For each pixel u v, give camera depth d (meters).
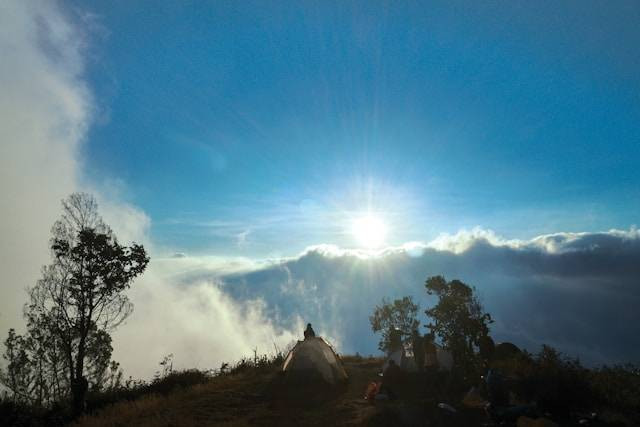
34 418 21.33
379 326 22.78
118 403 19.73
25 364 28.17
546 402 12.07
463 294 16.47
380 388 15.12
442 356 16.78
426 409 12.84
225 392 17.66
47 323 28.89
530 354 15.35
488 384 12.27
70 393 26.19
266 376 20.03
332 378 17.64
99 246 29.48
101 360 29.45
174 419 14.31
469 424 11.52
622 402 12.15
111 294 30.05
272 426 12.96
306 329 21.05
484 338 15.73
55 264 29.59
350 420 12.73
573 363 13.92
